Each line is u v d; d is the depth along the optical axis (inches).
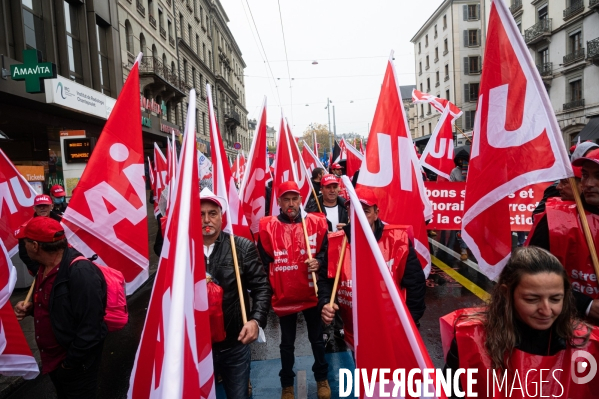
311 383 152.0
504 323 62.4
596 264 86.7
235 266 106.3
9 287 123.3
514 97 112.8
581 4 994.1
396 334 68.2
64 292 100.9
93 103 600.1
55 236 101.9
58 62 582.2
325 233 138.4
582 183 90.5
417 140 1056.8
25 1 520.1
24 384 164.4
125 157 141.2
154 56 1020.5
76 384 104.3
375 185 154.5
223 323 102.8
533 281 59.3
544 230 96.3
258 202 196.7
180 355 51.5
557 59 1103.6
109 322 110.1
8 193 163.5
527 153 110.3
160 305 73.9
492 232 117.8
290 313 135.4
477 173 120.3
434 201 306.7
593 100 990.4
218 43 1815.9
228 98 1993.1
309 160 393.4
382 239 114.2
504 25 114.0
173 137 239.8
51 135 606.5
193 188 70.2
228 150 1946.4
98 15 684.1
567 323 61.9
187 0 1355.8
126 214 140.4
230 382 108.2
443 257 333.4
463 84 1776.6
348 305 115.2
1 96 449.7
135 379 75.5
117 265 138.7
